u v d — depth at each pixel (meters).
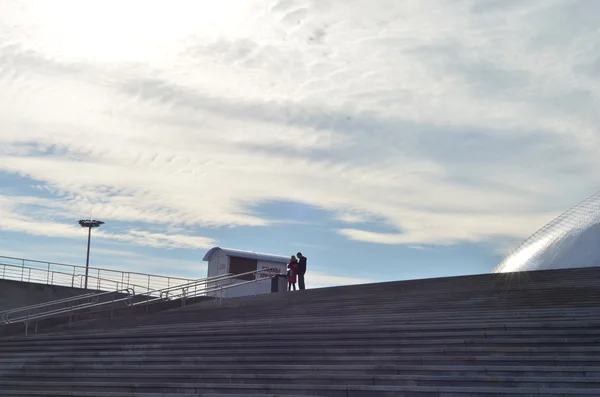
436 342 11.54
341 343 12.25
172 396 11.04
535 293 15.83
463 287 18.06
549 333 11.21
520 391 9.18
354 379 10.42
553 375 9.68
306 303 18.50
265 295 22.17
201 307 20.94
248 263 28.33
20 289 23.14
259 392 10.66
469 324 12.27
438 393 9.56
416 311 15.05
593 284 16.52
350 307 16.70
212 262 28.64
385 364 10.95
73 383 12.38
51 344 15.78
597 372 9.47
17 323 20.28
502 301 15.19
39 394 12.29
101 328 18.41
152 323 18.33
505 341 11.11
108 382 12.05
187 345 13.66
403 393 9.77
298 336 13.09
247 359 12.09
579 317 12.24
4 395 12.62
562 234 29.67
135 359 13.22
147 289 25.55
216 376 11.45
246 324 15.48
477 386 9.73
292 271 23.78
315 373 11.02
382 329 12.73
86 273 24.92
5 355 15.34
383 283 20.48
